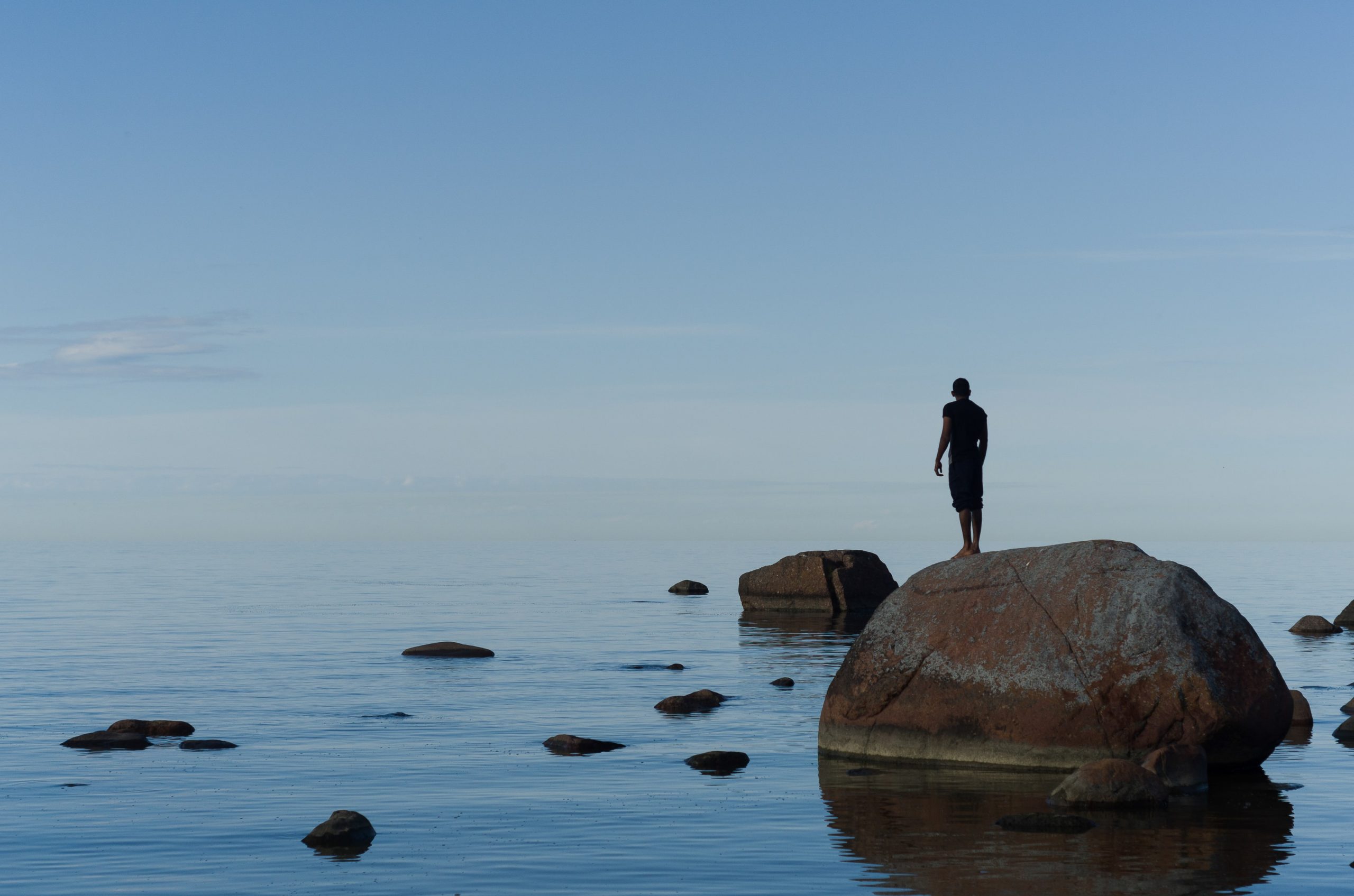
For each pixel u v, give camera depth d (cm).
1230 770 1392
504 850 1061
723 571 7894
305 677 2289
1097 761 1248
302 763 1456
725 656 2684
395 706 1922
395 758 1490
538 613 4031
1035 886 941
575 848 1067
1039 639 1402
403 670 2408
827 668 2455
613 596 5062
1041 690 1380
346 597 4984
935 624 1488
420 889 950
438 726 1730
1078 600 1404
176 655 2675
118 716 1811
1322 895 915
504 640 3053
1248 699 1337
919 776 1372
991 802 1235
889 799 1255
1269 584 5978
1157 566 1405
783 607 4053
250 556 12325
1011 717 1395
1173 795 1274
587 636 3181
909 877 969
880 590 4019
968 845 1068
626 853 1050
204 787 1320
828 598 3972
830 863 1013
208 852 1057
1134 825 1139
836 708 1534
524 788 1318
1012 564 1484
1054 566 1449
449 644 2680
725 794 1283
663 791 1300
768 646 2914
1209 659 1348
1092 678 1358
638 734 1669
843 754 1517
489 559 10969
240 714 1839
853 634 3244
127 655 2664
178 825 1151
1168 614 1360
